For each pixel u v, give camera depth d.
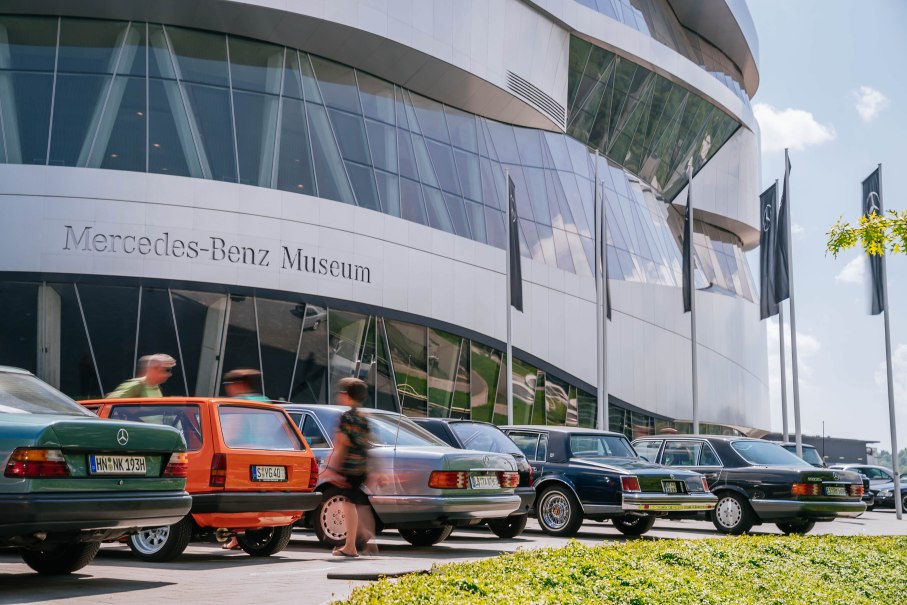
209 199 24.56
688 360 42.75
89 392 22.94
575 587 7.76
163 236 24.00
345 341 26.70
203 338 24.12
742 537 13.57
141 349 23.44
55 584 8.18
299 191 26.05
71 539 7.64
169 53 25.28
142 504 7.92
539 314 33.78
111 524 7.68
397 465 11.84
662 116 44.00
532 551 10.31
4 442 7.29
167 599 7.37
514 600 6.62
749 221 52.03
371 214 27.56
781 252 33.88
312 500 10.67
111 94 24.48
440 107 32.00
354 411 11.32
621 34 38.88
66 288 23.25
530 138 35.84
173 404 10.30
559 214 35.91
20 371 8.53
